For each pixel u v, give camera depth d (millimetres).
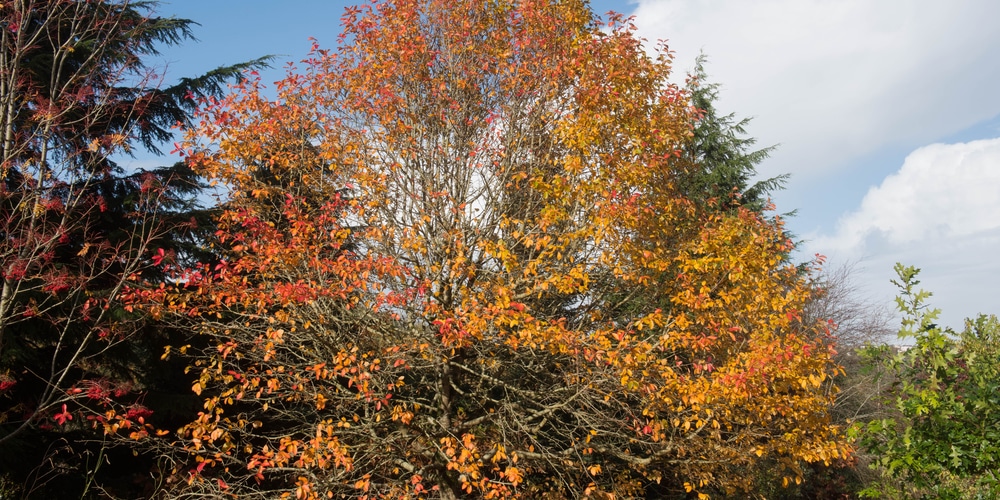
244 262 8078
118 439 9547
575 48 8820
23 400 9445
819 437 8062
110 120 9633
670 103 9062
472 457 7129
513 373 10586
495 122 9180
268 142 9148
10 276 7652
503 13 9617
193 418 10070
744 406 7984
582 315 9516
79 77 9281
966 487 5820
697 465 9000
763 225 8469
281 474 9148
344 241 8617
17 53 8531
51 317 8312
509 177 9148
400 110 9211
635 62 8883
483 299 7746
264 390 8875
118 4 10719
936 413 5617
